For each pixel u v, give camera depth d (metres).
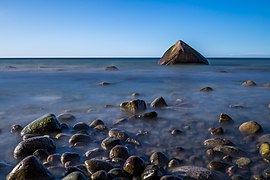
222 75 27.88
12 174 4.21
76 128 7.17
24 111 9.84
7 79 23.97
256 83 20.19
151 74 29.23
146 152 5.68
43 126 6.80
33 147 5.46
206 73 30.20
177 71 33.06
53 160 5.11
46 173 4.37
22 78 25.06
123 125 7.70
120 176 4.35
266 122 8.06
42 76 27.39
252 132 6.86
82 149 5.80
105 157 5.26
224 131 7.09
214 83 20.08
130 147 5.94
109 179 4.24
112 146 5.84
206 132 7.06
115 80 22.59
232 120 8.02
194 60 40.34
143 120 8.20
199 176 4.39
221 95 13.70
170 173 4.60
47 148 5.57
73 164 5.00
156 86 18.05
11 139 6.51
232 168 4.76
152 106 10.28
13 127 7.26
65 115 8.52
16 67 49.81
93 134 6.80
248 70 37.25
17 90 16.31
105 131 7.04
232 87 17.48
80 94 14.37
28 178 4.17
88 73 31.84
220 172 4.70
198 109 9.99
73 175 4.07
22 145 5.45
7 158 5.38
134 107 9.55
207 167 4.90
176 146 6.02
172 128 7.44
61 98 12.97
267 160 5.16
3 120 8.42
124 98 12.78
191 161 5.21
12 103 11.61
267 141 6.20
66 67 49.38
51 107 10.60
